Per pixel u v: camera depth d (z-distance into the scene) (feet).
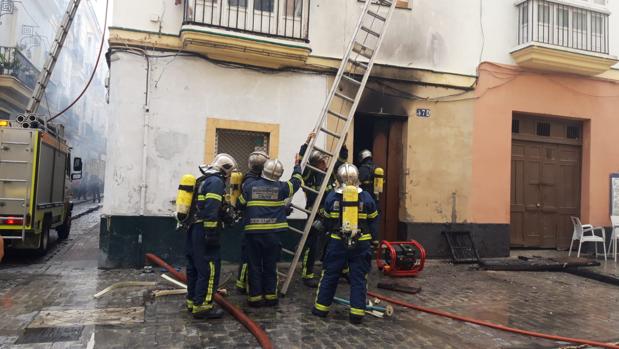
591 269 26.12
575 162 32.83
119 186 23.20
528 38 29.37
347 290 20.51
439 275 24.63
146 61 23.63
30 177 23.88
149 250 23.47
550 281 24.17
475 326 16.08
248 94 25.21
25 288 19.03
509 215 29.81
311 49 25.16
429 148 28.53
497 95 29.84
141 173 23.48
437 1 28.96
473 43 29.58
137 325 14.74
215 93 24.67
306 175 21.52
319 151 22.20
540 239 31.71
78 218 54.80
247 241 17.19
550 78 31.04
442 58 28.94
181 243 23.88
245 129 25.08
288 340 13.94
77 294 18.24
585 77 31.83
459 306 18.65
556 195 32.27
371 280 22.91
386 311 16.70
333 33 26.78
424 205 28.35
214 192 15.28
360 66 25.70
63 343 12.99
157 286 19.79
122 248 23.20
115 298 17.81
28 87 55.31
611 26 32.50
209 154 24.45
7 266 23.85
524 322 16.80
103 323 14.80
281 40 24.35
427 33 28.68
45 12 68.64
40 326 14.35
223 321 15.43
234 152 26.04
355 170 16.60
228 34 23.31
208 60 24.54
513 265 26.50
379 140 29.04
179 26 24.08
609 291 22.29
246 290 19.30
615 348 14.19
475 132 29.30
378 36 23.75
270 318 16.06
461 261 27.73
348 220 15.53
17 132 23.91
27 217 23.65
